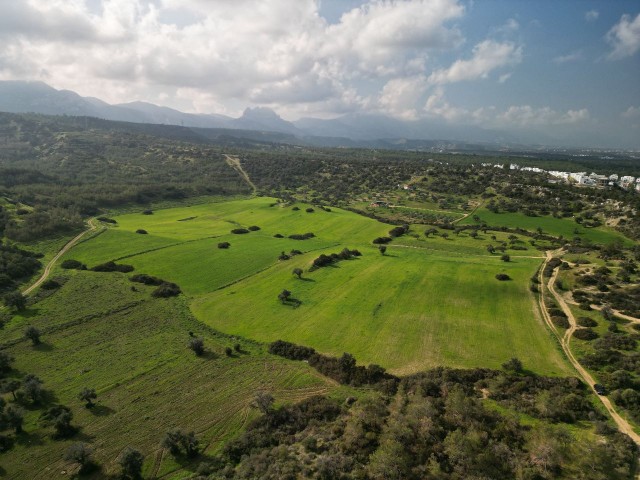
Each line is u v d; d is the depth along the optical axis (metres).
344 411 49.53
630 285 82.81
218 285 93.88
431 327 70.88
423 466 39.09
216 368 59.75
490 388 53.12
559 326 69.62
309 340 67.88
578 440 42.19
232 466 41.78
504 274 93.69
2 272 88.44
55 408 50.16
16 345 65.50
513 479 37.53
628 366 55.16
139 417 49.34
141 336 69.38
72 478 40.62
